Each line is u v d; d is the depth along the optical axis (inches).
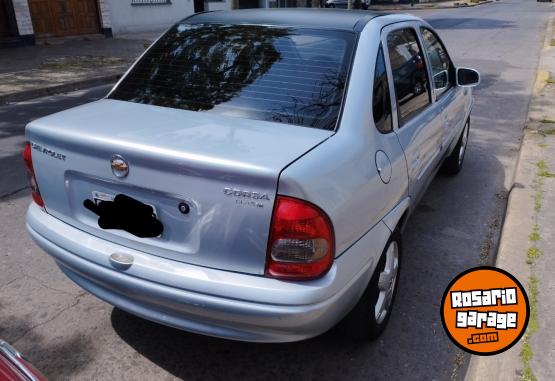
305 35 115.9
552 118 296.5
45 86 364.8
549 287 129.2
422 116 135.6
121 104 112.8
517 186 194.4
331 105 101.0
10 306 124.8
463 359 111.7
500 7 1588.3
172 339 115.0
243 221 82.0
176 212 86.5
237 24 125.5
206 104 106.8
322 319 86.0
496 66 489.7
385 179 103.8
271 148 87.1
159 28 727.7
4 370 65.8
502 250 146.9
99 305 126.3
